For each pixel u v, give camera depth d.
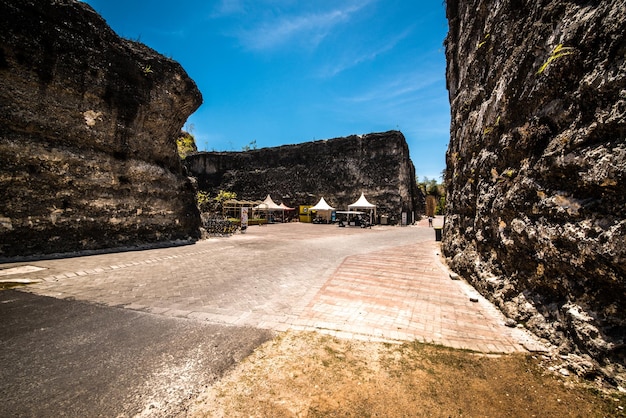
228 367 3.09
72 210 9.37
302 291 6.02
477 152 6.70
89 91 9.99
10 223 7.96
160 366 3.10
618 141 2.69
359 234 20.28
